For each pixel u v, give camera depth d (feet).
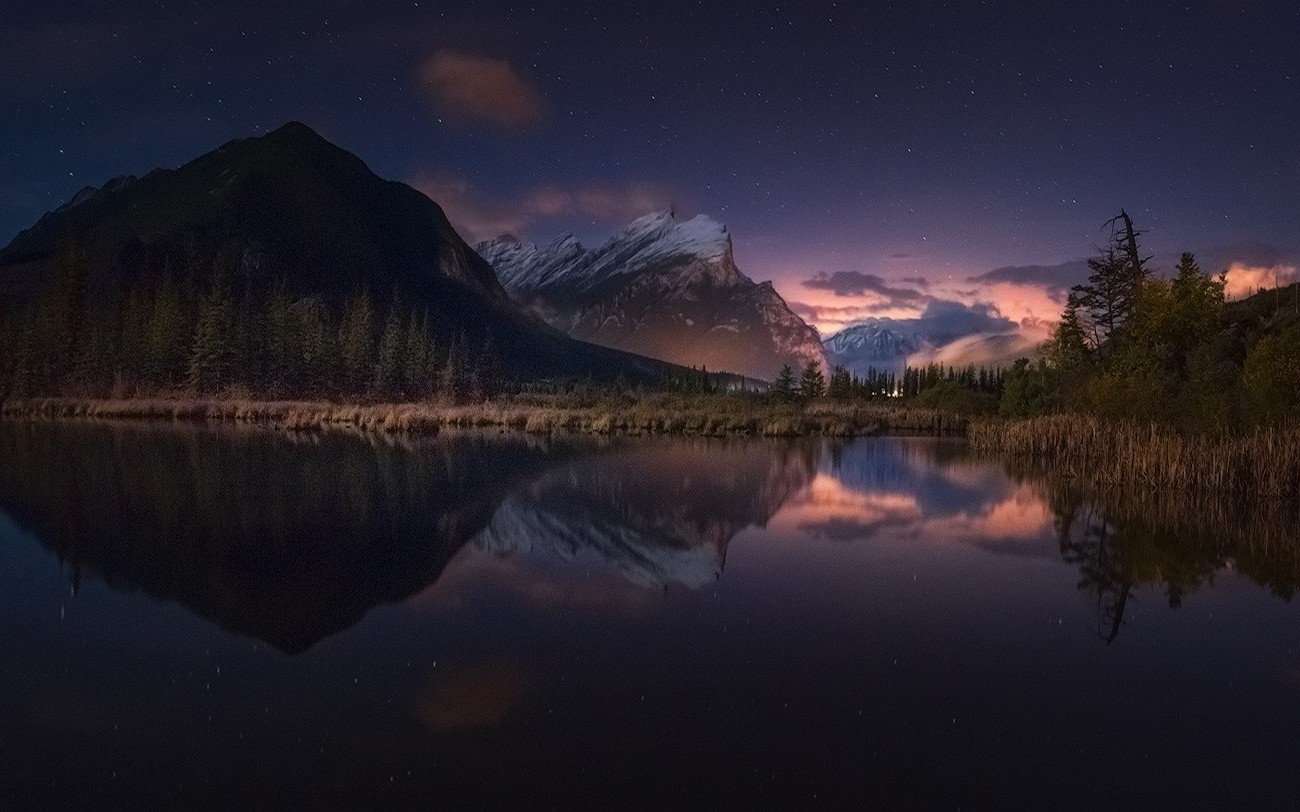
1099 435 125.80
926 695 32.37
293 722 28.89
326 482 93.20
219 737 27.61
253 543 59.47
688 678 33.73
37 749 26.61
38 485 87.51
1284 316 147.54
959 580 51.75
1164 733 29.17
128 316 365.20
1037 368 232.73
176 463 109.91
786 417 224.53
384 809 23.00
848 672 34.83
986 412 272.72
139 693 31.40
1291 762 27.02
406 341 389.60
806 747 27.48
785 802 23.67
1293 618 44.32
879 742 27.91
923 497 88.89
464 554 56.90
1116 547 63.00
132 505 75.46
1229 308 183.01
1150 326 149.48
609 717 29.58
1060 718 30.45
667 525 69.82
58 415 242.99
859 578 51.93
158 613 41.96
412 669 34.27
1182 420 121.39
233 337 330.13
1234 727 29.84
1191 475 94.17
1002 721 30.01
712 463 123.65
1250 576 53.93
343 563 53.67
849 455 143.33
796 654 37.06
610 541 62.34
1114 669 35.91
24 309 448.65
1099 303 199.93
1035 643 39.34
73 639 37.81
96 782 24.47
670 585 49.44
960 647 38.45
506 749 26.96
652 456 135.74
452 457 127.03
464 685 32.50
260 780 24.66
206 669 34.09
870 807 23.44
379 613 42.52
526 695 31.63
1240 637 40.86
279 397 315.17
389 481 95.14
